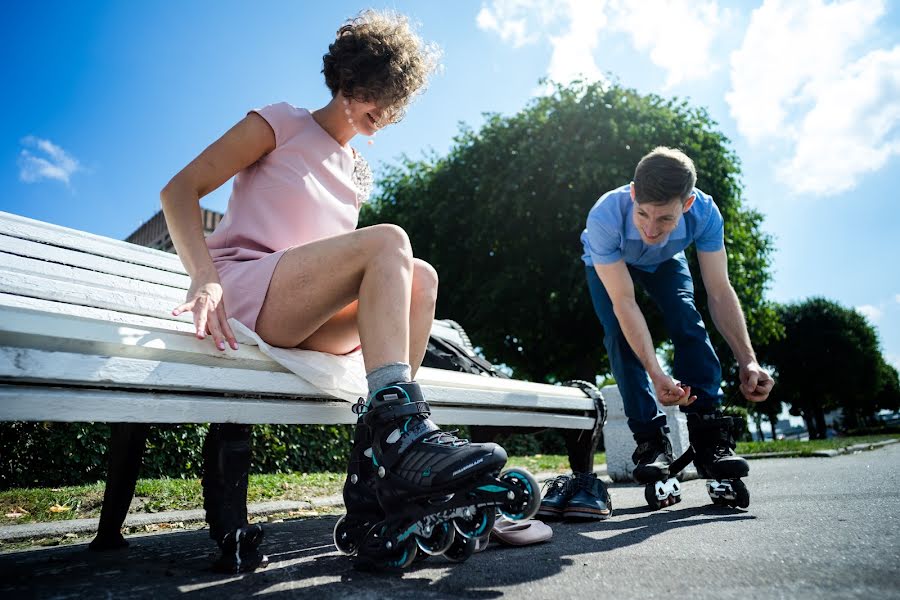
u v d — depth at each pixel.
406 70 1.57
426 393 1.79
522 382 2.43
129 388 1.12
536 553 1.40
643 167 2.12
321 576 1.20
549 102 14.92
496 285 14.25
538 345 15.23
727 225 14.80
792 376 39.31
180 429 4.93
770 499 2.37
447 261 15.78
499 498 1.08
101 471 4.58
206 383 1.22
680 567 1.15
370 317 1.27
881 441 10.98
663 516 2.04
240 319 1.41
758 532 1.54
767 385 2.21
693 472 3.99
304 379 1.42
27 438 4.23
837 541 1.33
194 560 1.49
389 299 1.26
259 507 3.05
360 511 1.31
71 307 1.12
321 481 4.65
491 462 1.05
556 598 0.96
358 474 1.32
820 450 6.85
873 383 39.69
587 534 1.70
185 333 1.24
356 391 1.52
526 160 14.10
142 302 1.42
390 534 1.16
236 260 1.51
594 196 13.46
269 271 1.40
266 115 1.53
